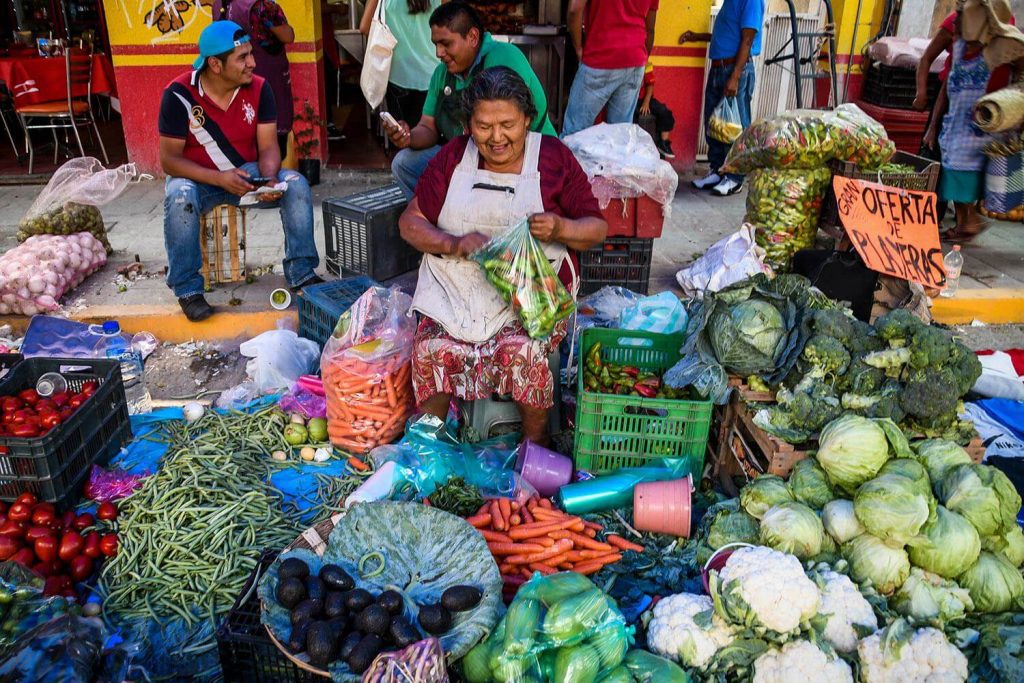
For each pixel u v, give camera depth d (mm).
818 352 3000
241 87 4516
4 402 3336
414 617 2314
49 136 9508
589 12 6320
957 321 5141
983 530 2564
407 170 4742
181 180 4461
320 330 4277
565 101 8711
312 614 2242
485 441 3615
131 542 2949
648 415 3256
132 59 7293
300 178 4711
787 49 8648
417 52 6453
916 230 3939
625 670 2242
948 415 2945
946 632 2449
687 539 3016
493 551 2846
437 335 3303
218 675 2523
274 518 3100
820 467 2826
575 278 3404
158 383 4266
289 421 3793
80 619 2322
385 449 3449
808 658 2244
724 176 7512
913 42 7332
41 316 4379
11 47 8969
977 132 5219
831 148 4730
